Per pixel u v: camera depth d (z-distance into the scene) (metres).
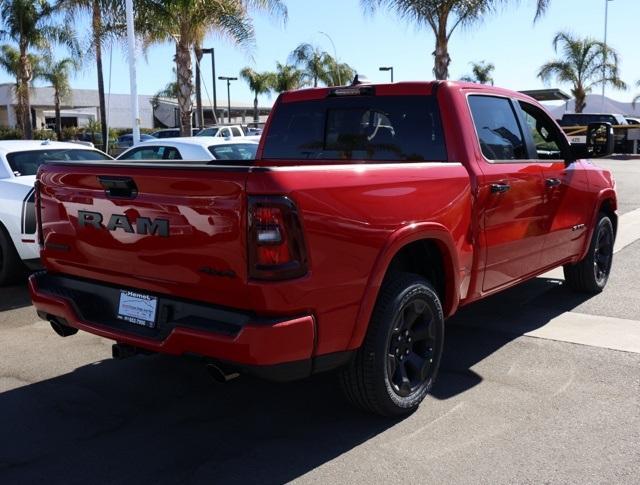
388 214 3.67
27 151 7.96
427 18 18.56
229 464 3.50
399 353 3.93
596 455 3.54
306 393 4.42
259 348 3.17
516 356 5.07
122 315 3.84
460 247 4.28
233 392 4.46
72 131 45.91
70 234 4.00
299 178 3.23
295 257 3.21
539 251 5.42
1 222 7.22
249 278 3.19
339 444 3.71
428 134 4.59
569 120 35.09
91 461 3.55
